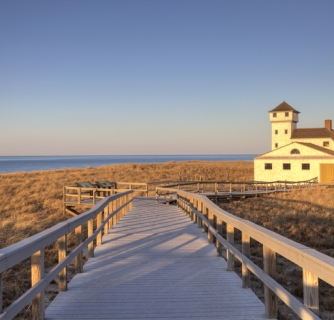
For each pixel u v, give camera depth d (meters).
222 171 58.44
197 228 12.69
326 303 8.22
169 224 13.70
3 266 3.35
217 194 28.20
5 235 12.63
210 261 8.01
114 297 5.62
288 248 3.75
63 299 5.52
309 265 3.25
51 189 30.20
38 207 22.55
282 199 28.34
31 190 29.17
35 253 4.43
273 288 4.24
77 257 7.02
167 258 8.29
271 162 46.16
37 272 4.41
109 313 4.96
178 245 9.76
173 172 53.00
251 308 5.14
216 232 8.38
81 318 4.79
